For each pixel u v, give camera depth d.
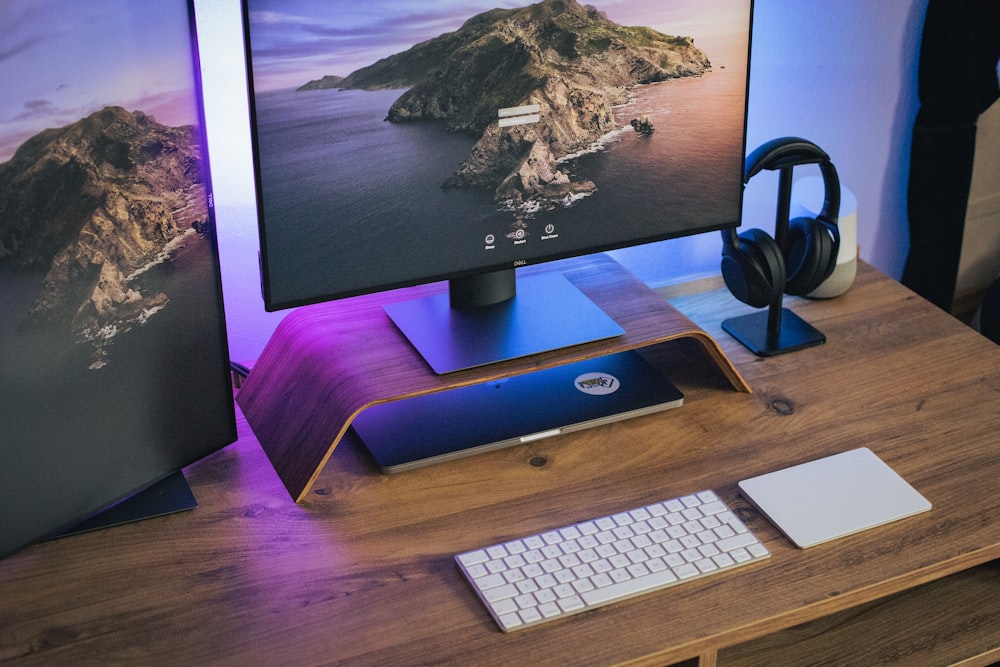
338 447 1.23
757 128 1.71
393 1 1.09
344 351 1.22
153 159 1.05
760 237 1.39
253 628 0.96
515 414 1.26
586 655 0.93
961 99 1.78
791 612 0.99
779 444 1.23
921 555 1.06
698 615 0.98
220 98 1.31
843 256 1.51
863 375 1.37
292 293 1.16
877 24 1.70
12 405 0.99
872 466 1.18
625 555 1.04
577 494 1.15
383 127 1.13
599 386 1.32
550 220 1.26
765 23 1.62
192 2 1.04
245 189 1.37
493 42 1.15
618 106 1.24
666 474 1.18
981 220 1.96
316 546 1.07
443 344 1.21
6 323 0.96
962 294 2.04
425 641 0.95
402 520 1.11
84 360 1.04
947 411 1.29
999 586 1.23
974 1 1.71
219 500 1.14
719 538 1.07
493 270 1.25
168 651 0.94
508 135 1.20
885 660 1.13
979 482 1.16
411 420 1.25
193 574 1.03
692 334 1.28
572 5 1.18
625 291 1.36
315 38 1.06
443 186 1.18
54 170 0.97
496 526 1.10
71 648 0.94
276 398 1.25
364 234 1.16
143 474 1.13
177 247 1.09
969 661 1.13
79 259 1.01
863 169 1.84
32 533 1.04
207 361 1.16
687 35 1.25
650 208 1.32
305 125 1.09
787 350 1.42
